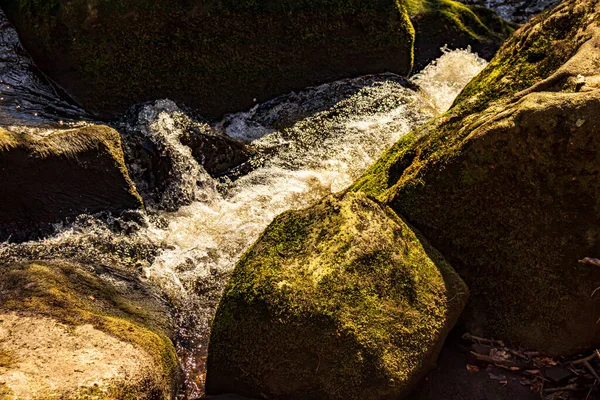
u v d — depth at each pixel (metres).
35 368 2.78
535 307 3.49
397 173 4.21
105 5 5.51
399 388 3.08
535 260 3.47
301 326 3.10
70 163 4.43
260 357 3.15
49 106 5.61
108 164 4.58
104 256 4.26
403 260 3.39
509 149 3.39
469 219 3.61
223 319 3.27
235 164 5.32
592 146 3.22
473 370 3.40
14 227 4.34
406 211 3.75
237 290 3.27
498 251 3.56
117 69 5.70
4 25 6.11
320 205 3.62
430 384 3.33
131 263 4.28
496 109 3.70
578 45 3.93
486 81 4.41
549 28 4.18
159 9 5.58
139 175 4.95
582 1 4.10
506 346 3.53
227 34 5.84
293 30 6.04
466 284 3.56
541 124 3.28
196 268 4.38
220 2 5.71
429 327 3.25
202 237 4.64
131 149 4.94
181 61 5.81
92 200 4.55
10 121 5.07
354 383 3.04
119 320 3.38
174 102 5.86
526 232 3.47
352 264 3.29
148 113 5.61
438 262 3.54
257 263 3.37
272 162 5.39
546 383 3.31
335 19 6.13
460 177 3.56
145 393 2.97
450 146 3.66
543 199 3.40
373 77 6.41
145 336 3.30
